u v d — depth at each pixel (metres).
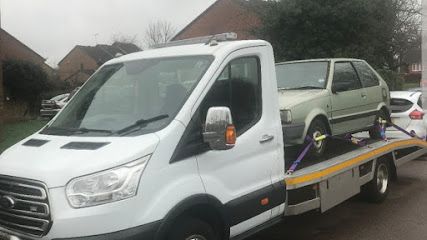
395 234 6.72
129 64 5.26
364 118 8.84
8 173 4.11
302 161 6.86
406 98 11.88
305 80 8.27
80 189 3.80
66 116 5.07
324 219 7.51
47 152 4.21
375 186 8.08
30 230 3.98
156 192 4.08
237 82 5.07
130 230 3.89
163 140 4.20
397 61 34.31
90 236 3.78
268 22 24.33
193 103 4.52
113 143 4.15
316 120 7.42
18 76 38.81
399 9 31.42
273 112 5.52
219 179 4.71
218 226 4.82
